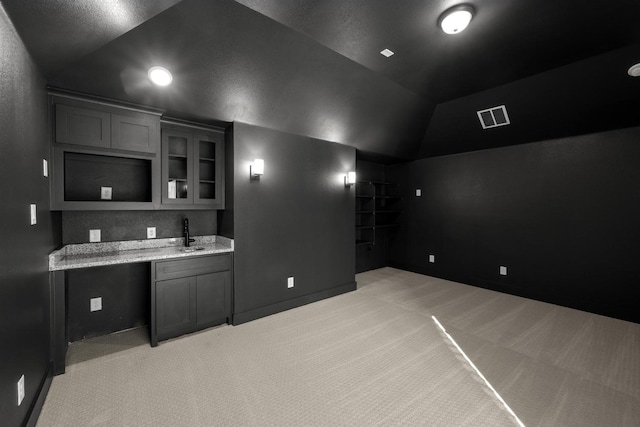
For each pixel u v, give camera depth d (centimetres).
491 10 180
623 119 290
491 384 191
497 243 406
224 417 159
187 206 275
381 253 552
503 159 401
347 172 392
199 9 180
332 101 301
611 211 312
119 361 215
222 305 278
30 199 156
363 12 181
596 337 262
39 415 157
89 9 138
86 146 217
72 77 197
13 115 131
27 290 147
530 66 257
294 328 278
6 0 116
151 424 153
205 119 274
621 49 226
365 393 181
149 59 203
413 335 264
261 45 217
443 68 259
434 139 424
